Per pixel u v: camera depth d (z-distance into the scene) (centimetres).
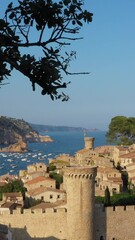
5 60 1434
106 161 18075
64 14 1473
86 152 19300
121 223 9475
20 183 15925
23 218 9181
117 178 14938
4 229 9094
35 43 1468
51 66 1461
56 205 10881
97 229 9331
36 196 13362
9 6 1434
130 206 9562
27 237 9169
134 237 9556
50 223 9244
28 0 1437
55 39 1485
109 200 11019
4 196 13975
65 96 1509
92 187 9181
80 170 9000
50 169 18050
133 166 16950
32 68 1450
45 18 1465
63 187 14612
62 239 9238
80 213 9088
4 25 1428
